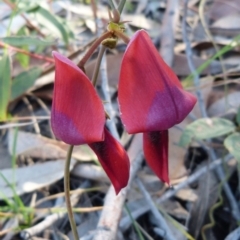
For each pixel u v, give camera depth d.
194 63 0.20
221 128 0.15
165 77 0.09
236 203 0.16
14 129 0.18
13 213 0.16
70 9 0.23
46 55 0.21
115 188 0.10
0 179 0.17
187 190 0.16
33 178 0.17
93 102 0.09
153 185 0.16
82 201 0.16
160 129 0.09
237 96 0.18
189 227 0.15
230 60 0.20
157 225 0.16
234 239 0.14
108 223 0.14
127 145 0.17
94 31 0.22
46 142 0.17
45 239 0.15
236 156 0.14
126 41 0.10
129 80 0.08
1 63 0.16
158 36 0.21
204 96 0.18
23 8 0.18
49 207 0.16
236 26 0.22
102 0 0.24
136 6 0.24
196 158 0.17
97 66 0.10
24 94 0.19
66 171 0.11
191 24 0.23
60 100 0.09
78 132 0.09
